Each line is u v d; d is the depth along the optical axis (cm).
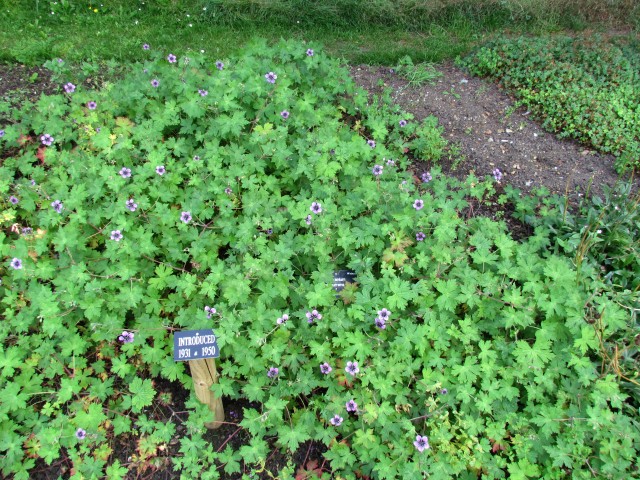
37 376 172
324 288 179
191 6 355
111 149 212
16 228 192
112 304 179
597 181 254
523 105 297
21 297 184
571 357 174
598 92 295
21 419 165
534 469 156
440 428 161
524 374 172
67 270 185
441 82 310
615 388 166
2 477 156
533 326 177
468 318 176
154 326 180
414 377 169
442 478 153
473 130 277
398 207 206
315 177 213
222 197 202
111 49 310
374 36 360
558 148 272
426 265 188
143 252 187
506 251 192
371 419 159
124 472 159
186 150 218
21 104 254
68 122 229
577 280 189
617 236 212
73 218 192
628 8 387
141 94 231
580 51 322
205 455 164
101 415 164
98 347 182
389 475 154
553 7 384
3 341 180
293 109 238
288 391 169
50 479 161
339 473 162
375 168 212
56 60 261
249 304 181
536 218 229
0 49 291
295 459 170
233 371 169
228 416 179
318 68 259
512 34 373
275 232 203
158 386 183
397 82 305
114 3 348
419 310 178
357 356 169
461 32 369
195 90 232
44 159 216
